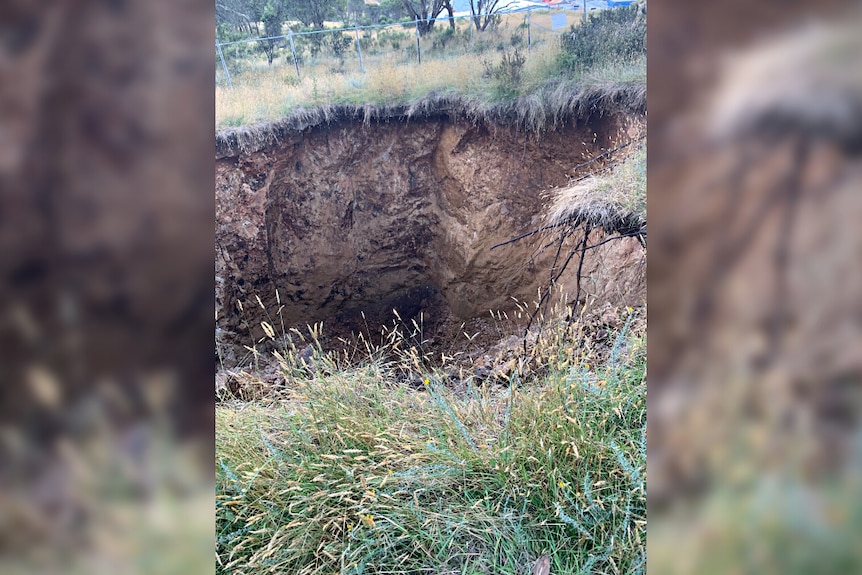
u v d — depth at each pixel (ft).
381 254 27.30
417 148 25.04
